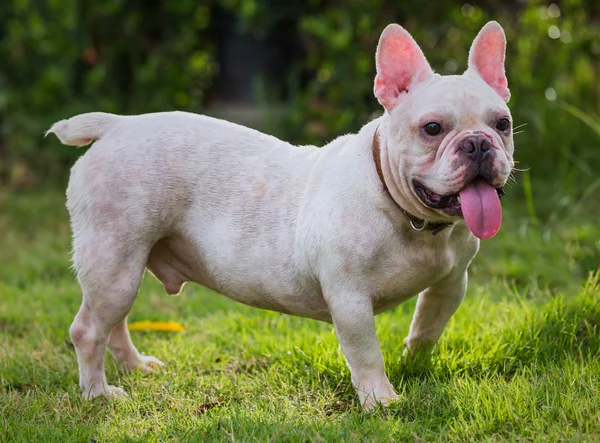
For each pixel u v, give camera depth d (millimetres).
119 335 5023
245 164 4551
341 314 4172
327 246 4148
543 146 9055
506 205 8539
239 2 10016
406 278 4199
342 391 4574
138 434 4047
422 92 3938
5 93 10320
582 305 5223
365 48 9508
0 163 10555
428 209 3990
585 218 7883
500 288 6289
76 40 10219
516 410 3982
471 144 3738
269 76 11188
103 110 10211
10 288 6859
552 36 9289
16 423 4148
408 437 3830
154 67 10172
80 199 4543
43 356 5301
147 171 4520
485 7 9547
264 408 4305
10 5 10570
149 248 4590
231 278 4555
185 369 5012
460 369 4621
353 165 4199
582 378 4309
